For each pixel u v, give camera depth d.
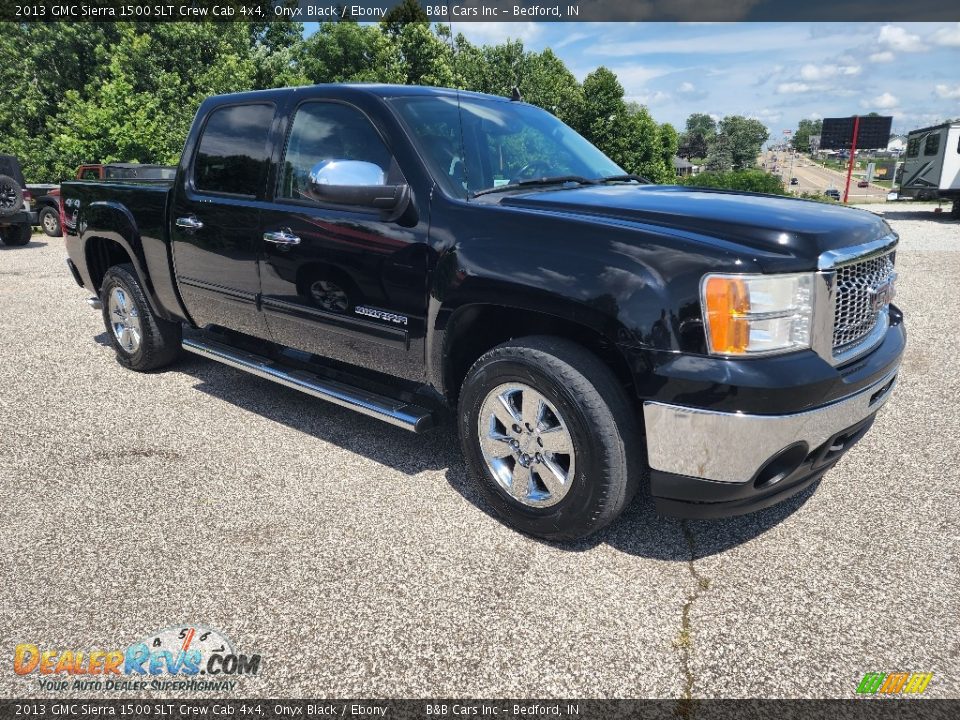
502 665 2.18
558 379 2.57
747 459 2.36
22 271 9.81
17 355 5.45
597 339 2.69
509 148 3.49
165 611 2.41
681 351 2.37
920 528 2.96
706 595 2.52
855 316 2.65
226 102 3.96
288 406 4.34
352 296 3.29
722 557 2.75
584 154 3.89
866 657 2.21
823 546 2.83
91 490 3.25
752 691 2.08
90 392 4.57
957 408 4.34
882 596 2.51
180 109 23.64
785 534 2.91
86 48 25.97
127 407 4.30
